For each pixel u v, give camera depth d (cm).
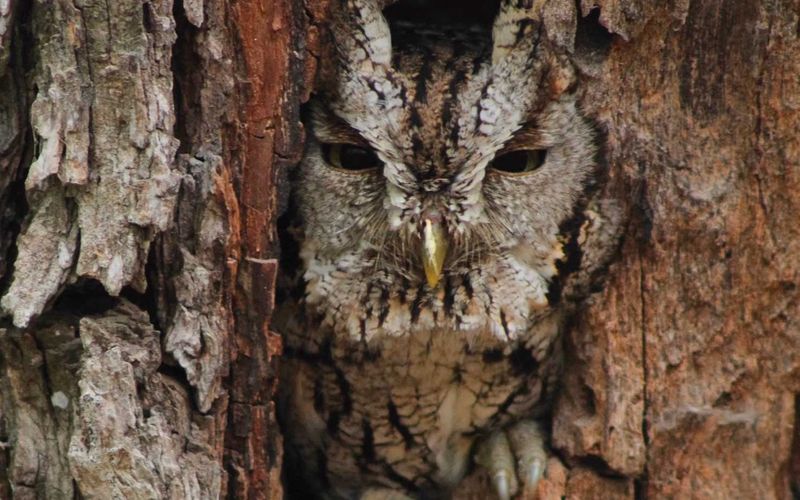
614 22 289
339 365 293
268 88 287
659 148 290
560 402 292
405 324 291
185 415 285
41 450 285
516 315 291
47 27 284
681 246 291
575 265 291
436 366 293
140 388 284
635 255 291
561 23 289
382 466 295
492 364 293
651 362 291
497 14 290
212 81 286
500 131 289
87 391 283
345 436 294
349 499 296
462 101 289
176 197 285
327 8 288
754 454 291
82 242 284
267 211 287
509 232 291
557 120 290
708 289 291
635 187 291
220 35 286
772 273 291
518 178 290
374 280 291
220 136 287
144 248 284
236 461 288
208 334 286
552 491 291
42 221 284
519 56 289
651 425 291
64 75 284
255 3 287
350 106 289
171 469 284
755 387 291
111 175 284
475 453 295
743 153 290
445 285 291
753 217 291
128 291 286
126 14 284
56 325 284
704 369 291
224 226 286
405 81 289
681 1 289
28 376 284
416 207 289
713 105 290
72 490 284
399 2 295
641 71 290
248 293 287
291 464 296
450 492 296
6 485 285
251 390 287
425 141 289
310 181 290
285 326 292
